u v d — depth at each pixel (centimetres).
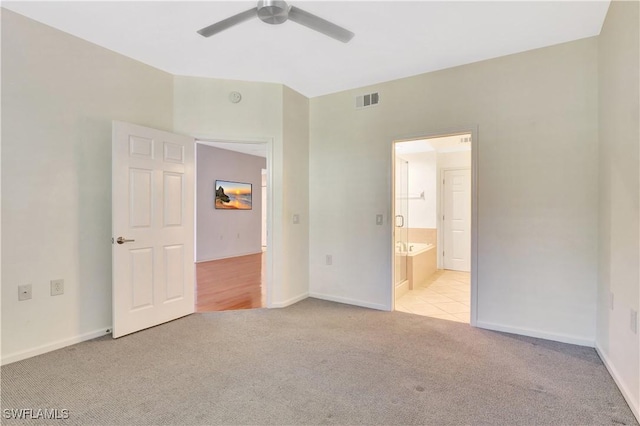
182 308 357
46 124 269
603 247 261
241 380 228
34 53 262
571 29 272
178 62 337
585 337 285
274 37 288
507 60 315
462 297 451
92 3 240
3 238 246
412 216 659
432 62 333
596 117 279
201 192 739
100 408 195
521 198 309
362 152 398
